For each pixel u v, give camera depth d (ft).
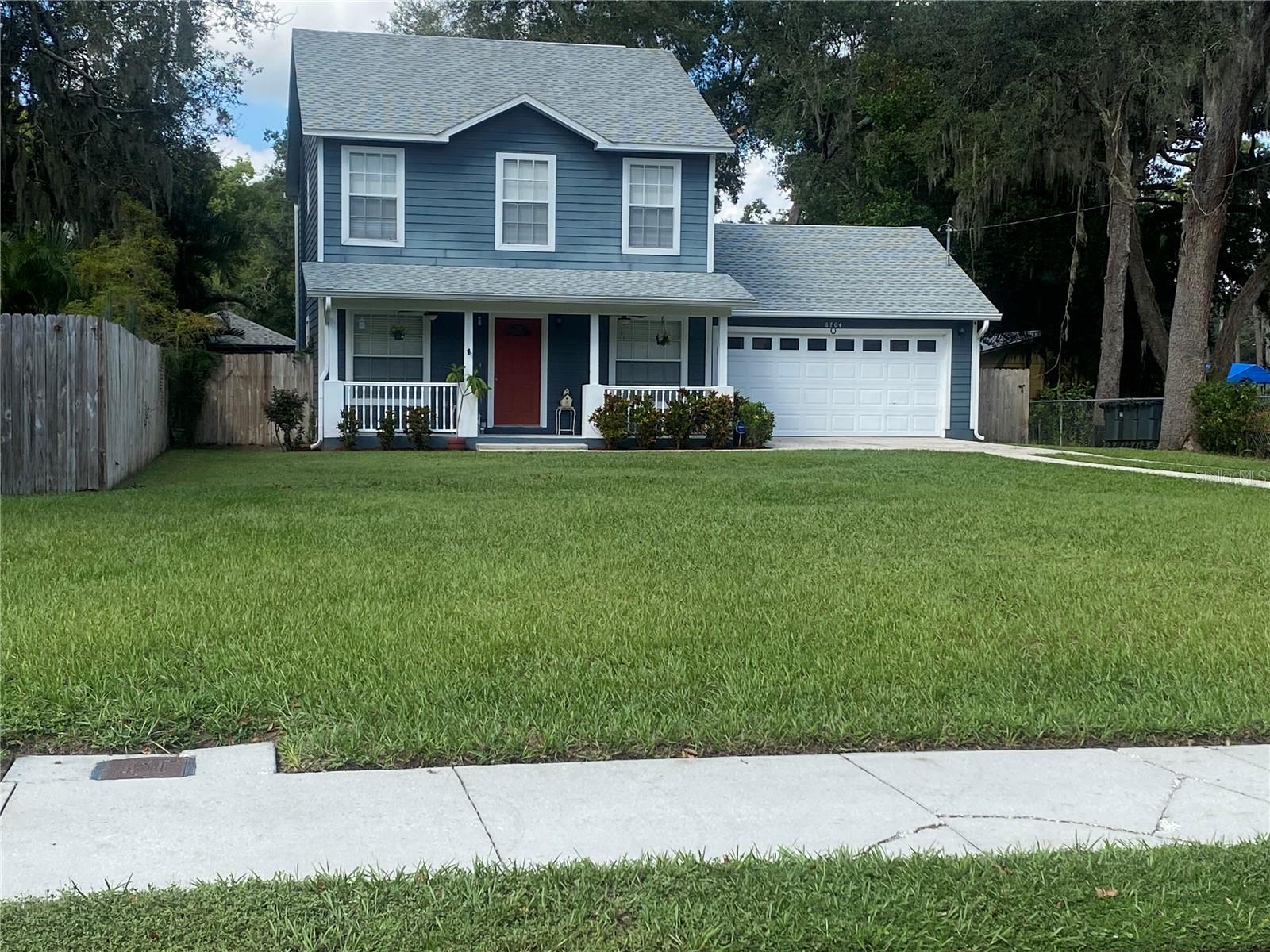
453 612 20.30
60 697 15.11
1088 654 18.56
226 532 29.01
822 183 117.08
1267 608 22.12
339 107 68.80
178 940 9.03
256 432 73.46
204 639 17.95
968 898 10.03
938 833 11.85
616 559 26.11
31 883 10.24
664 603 21.39
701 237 72.08
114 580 22.43
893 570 25.43
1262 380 102.73
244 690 15.56
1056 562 26.96
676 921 9.48
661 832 11.74
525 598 21.57
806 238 83.76
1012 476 47.65
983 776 13.64
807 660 17.76
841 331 74.95
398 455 59.62
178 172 88.48
